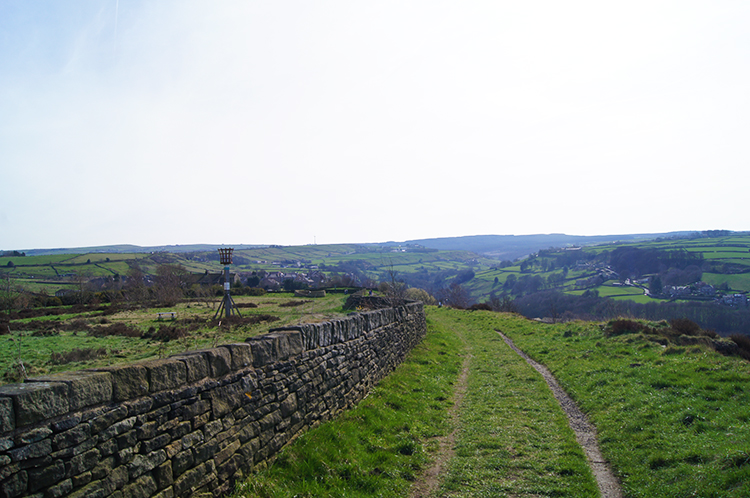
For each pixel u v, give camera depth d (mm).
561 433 8906
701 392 9500
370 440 7844
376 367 12023
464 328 29594
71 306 46000
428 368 14828
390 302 25969
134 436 4230
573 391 12008
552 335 21844
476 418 9977
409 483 6613
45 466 3447
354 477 6414
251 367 6203
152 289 57438
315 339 8352
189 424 4918
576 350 17109
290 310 39156
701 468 6172
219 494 5238
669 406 9070
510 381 13750
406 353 16328
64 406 3627
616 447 7875
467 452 7875
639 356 13938
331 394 8781
